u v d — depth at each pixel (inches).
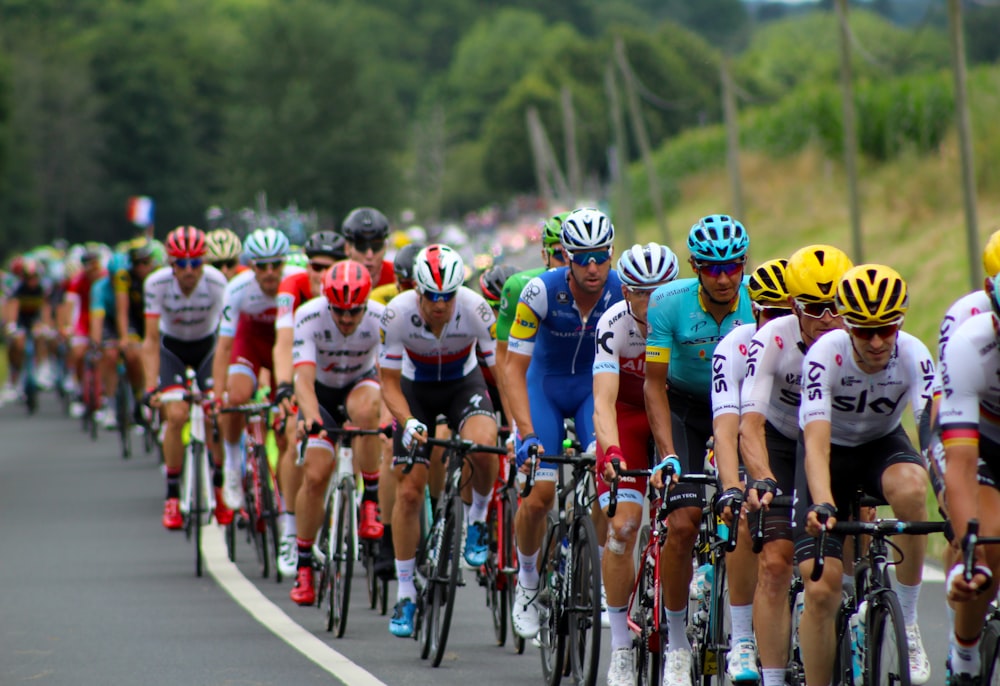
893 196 3998.5
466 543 947.3
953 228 3432.6
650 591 733.3
